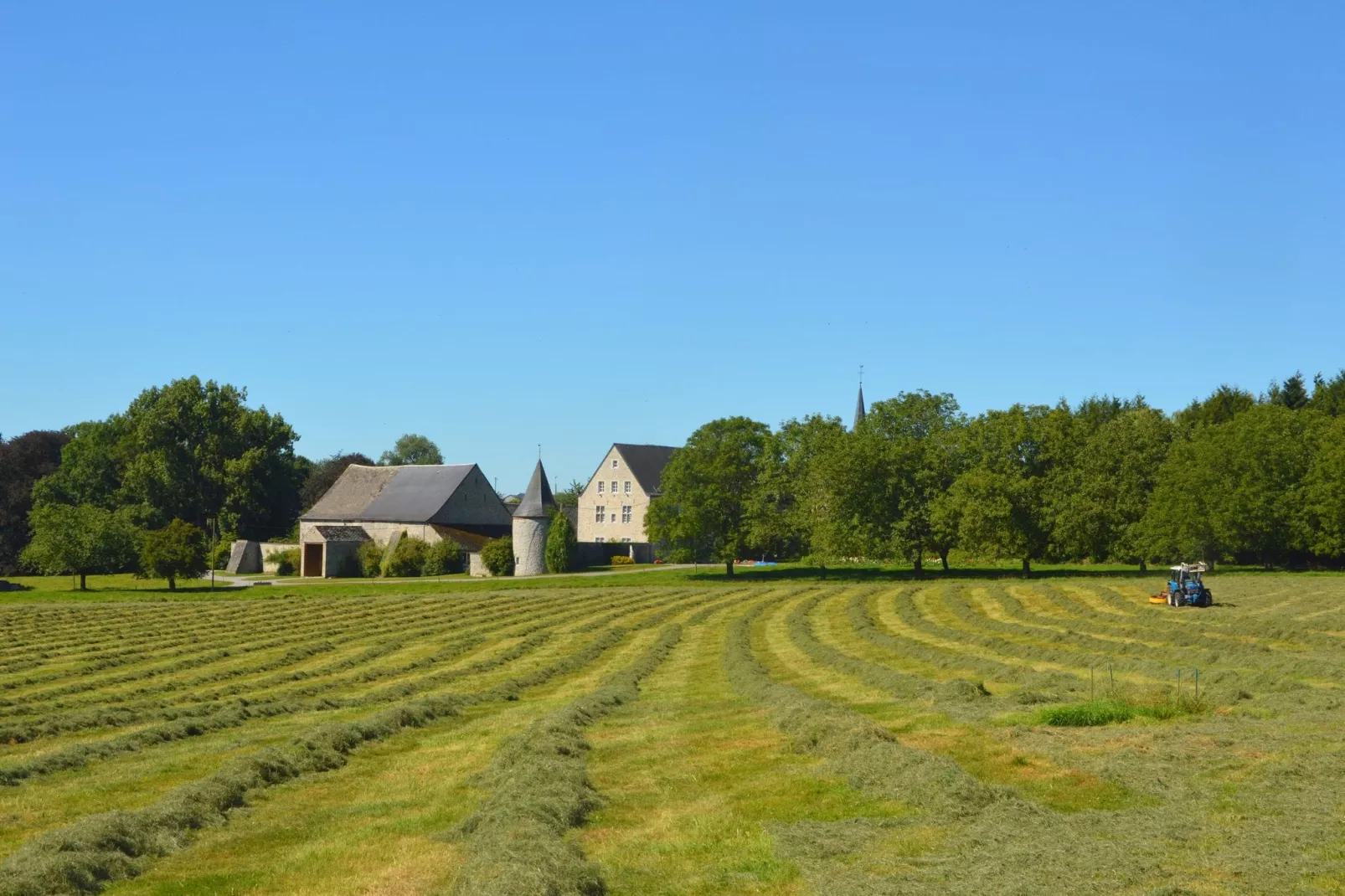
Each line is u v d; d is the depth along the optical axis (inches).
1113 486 3009.4
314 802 681.6
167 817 609.0
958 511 2977.4
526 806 594.6
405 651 1668.3
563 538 3668.8
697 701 1064.8
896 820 579.5
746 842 546.0
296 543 4234.7
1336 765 655.8
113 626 2059.5
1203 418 4035.4
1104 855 497.7
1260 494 2800.2
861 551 3152.1
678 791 669.3
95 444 4638.3
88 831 559.2
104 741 908.0
